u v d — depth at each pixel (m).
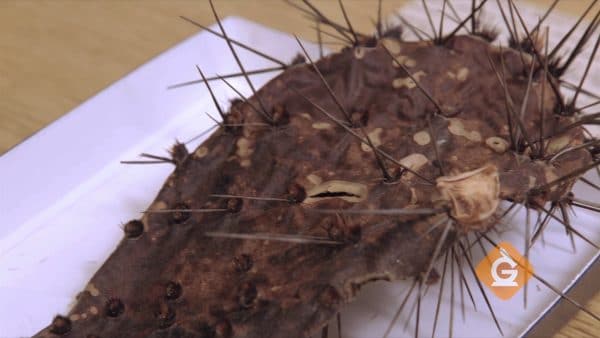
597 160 0.26
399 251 0.25
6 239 0.34
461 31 0.42
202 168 0.29
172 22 0.46
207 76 0.40
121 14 0.47
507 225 0.31
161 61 0.39
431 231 0.25
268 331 0.25
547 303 0.31
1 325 0.32
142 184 0.37
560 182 0.25
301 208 0.27
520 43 0.30
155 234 0.28
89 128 0.37
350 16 0.45
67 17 0.47
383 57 0.29
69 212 0.35
